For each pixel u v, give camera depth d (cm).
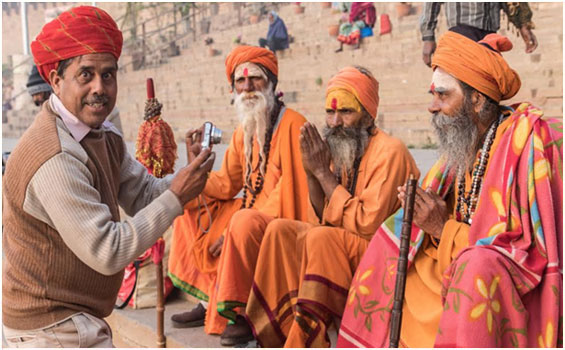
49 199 221
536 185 266
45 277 232
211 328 374
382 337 302
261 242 343
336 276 320
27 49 1947
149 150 382
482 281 246
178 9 1278
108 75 239
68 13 233
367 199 330
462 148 293
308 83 967
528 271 254
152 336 396
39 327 233
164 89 1319
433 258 303
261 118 386
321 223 353
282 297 333
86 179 230
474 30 465
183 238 399
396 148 336
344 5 896
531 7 667
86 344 236
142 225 232
